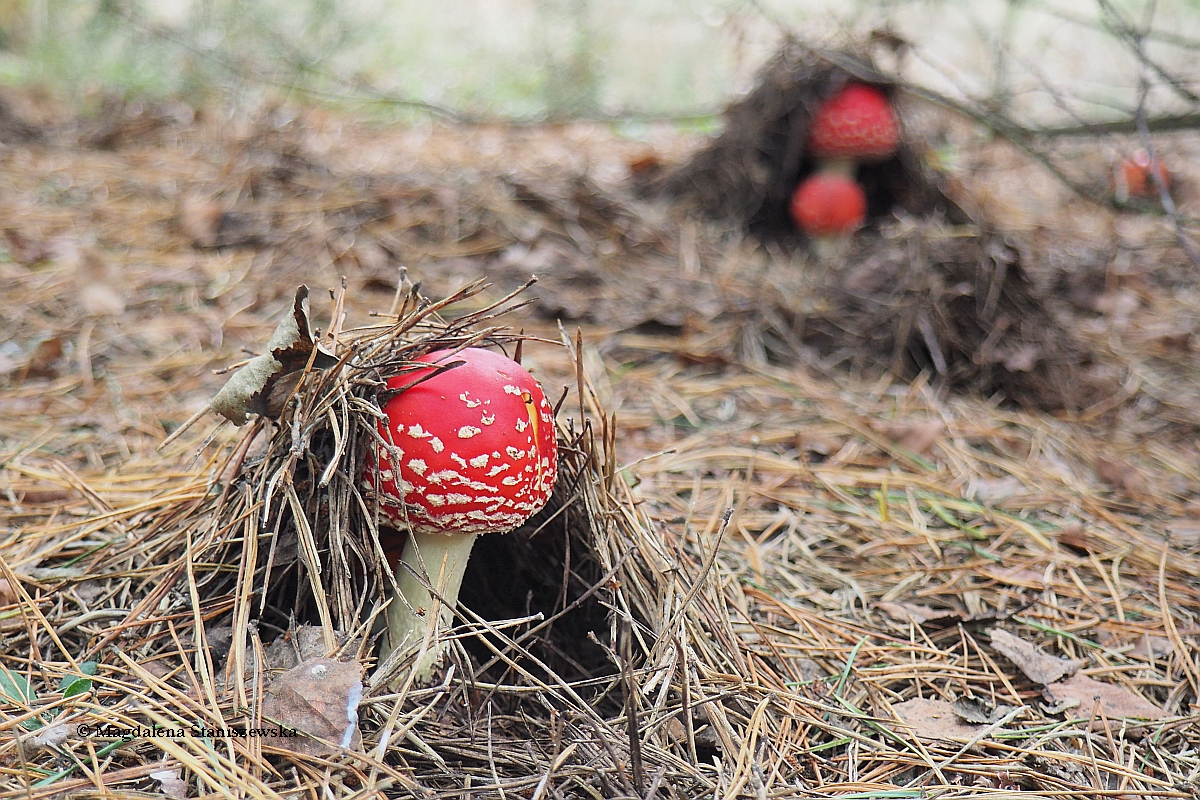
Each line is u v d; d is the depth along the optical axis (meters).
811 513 0.94
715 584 0.81
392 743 0.71
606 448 0.79
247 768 0.69
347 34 2.07
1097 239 1.67
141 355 1.07
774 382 1.11
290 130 1.69
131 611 0.77
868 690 0.79
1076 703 0.79
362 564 0.75
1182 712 0.80
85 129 1.83
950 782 0.74
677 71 2.51
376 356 0.75
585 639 0.80
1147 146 0.96
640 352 1.15
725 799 0.70
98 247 1.30
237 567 0.77
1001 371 1.12
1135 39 0.97
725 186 1.52
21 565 0.81
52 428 0.97
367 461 0.73
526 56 2.41
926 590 0.88
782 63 1.49
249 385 0.73
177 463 0.93
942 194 1.49
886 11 1.46
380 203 1.42
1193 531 0.94
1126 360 1.23
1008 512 0.95
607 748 0.71
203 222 1.36
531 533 0.79
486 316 0.77
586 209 1.43
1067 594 0.88
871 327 1.17
